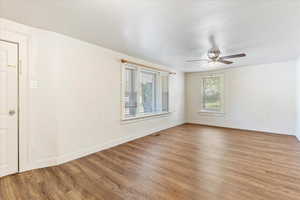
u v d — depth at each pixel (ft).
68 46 8.82
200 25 7.20
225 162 8.71
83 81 9.59
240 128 17.08
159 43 9.69
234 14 6.22
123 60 11.84
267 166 8.18
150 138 13.75
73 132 9.13
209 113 19.19
